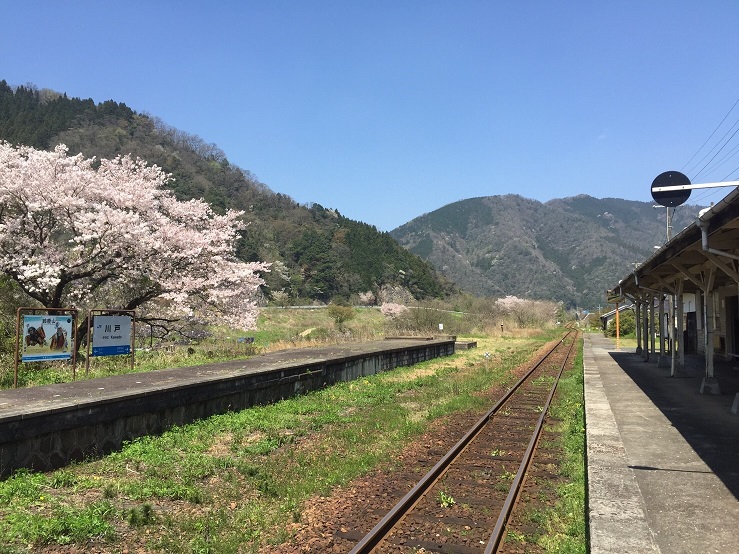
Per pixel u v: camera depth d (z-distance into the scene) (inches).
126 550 182.7
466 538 198.1
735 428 343.3
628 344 1412.4
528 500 239.3
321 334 1296.8
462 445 327.0
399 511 215.8
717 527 186.5
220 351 711.7
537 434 355.6
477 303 2578.7
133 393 306.2
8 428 236.2
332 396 500.1
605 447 291.1
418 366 823.7
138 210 666.2
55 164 636.7
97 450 282.5
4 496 214.7
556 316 3221.0
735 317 763.4
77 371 486.3
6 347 512.1
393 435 354.3
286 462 288.8
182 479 253.6
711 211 291.7
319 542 192.1
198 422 355.3
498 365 851.4
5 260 571.2
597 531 181.8
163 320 707.4
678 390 511.5
